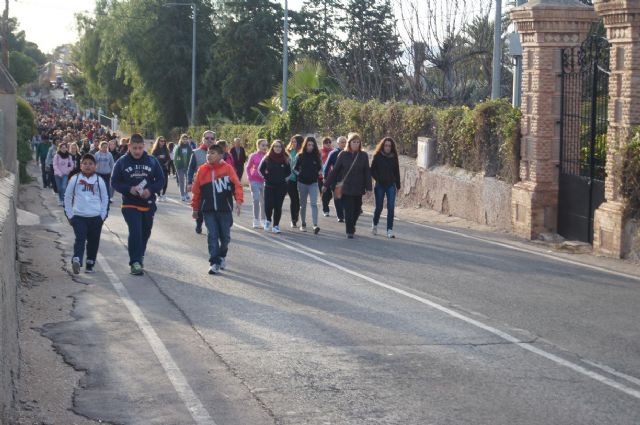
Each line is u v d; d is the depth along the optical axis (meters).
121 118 101.94
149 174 15.76
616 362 9.91
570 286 14.81
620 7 17.91
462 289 14.45
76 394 8.84
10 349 8.38
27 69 178.62
